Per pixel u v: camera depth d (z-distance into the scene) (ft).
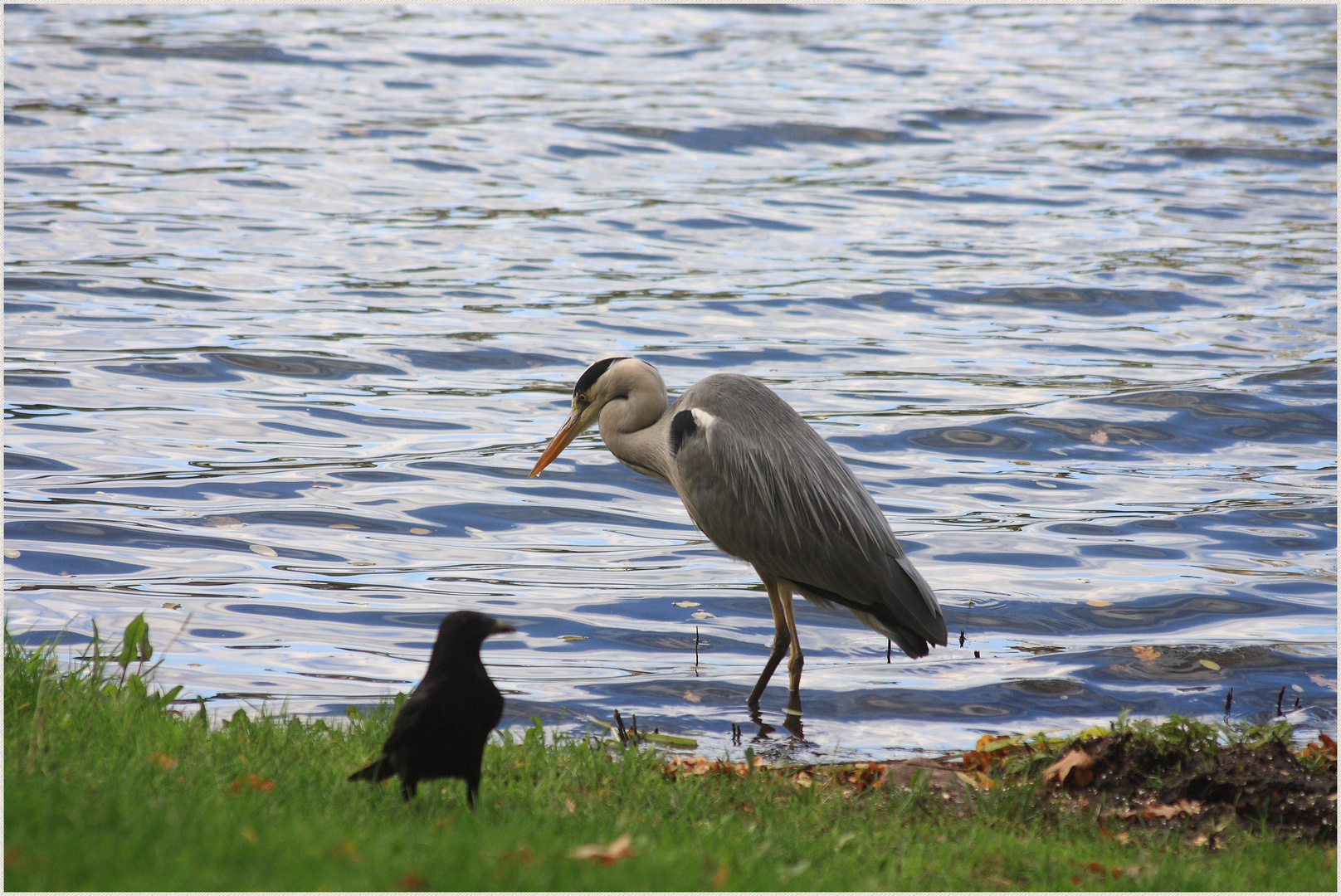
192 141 99.55
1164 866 22.20
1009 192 100.01
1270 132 119.75
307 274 73.61
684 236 85.87
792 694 34.17
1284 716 33.30
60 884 15.69
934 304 74.49
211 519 43.68
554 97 121.39
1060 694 34.71
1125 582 42.29
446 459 51.21
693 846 20.71
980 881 21.57
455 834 19.36
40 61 118.83
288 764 23.70
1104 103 130.41
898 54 150.61
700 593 41.01
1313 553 45.24
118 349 60.13
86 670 30.71
